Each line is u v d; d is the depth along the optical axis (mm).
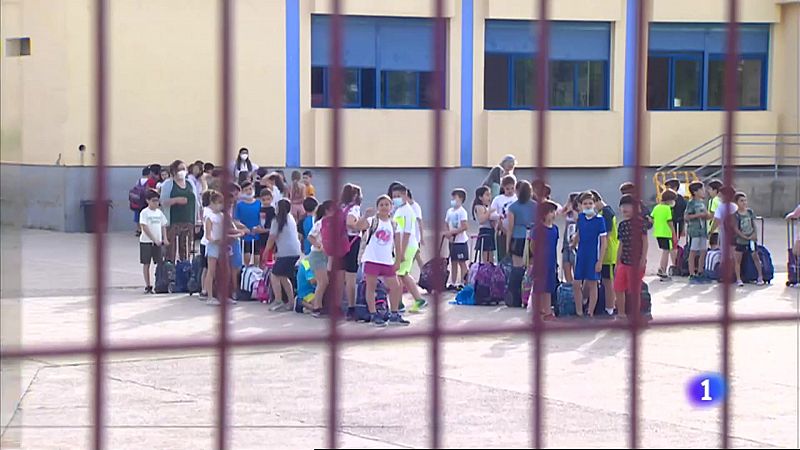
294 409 15031
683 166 46562
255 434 13789
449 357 18438
